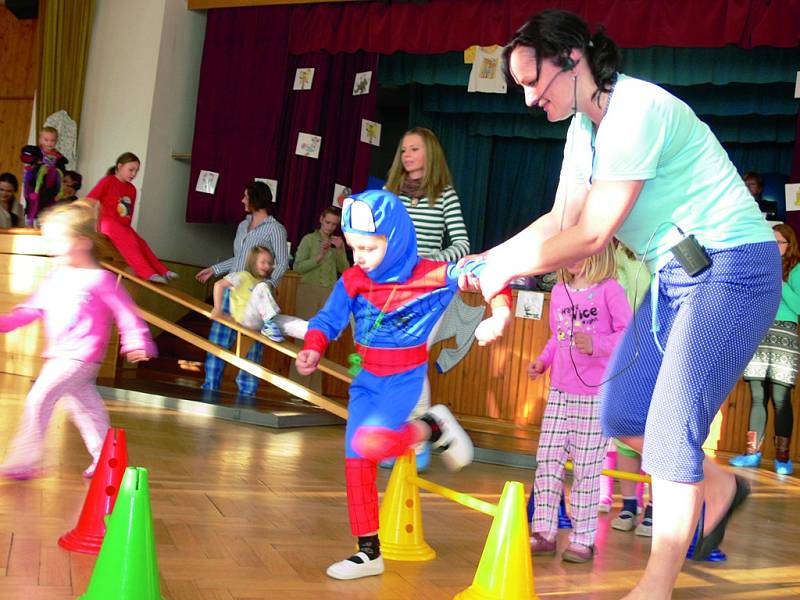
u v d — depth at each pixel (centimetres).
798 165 702
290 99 875
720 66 782
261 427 551
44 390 323
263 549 263
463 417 675
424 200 378
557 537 342
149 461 388
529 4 762
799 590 282
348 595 228
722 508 225
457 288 257
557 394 312
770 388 597
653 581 199
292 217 867
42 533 255
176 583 220
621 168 191
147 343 328
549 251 197
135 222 876
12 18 1038
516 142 1130
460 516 350
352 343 727
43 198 791
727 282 196
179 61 906
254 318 616
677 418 197
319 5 853
